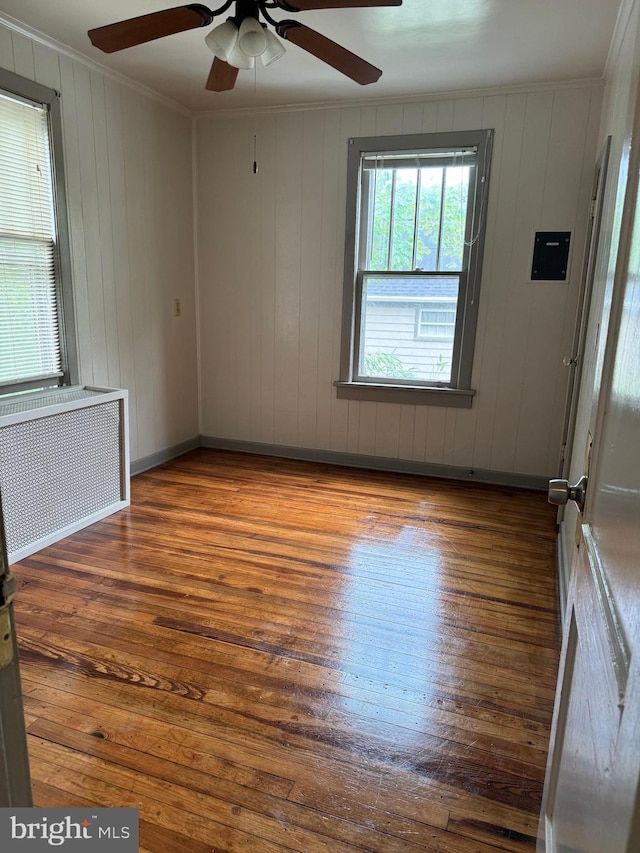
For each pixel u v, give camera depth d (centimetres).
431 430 407
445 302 388
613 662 57
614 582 62
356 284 406
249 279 433
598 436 87
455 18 261
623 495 61
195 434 469
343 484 388
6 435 255
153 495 359
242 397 455
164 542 291
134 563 268
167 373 424
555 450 380
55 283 317
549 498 100
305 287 418
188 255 435
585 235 349
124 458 332
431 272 385
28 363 307
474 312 380
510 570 269
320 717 174
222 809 142
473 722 173
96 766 154
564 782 89
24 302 300
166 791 147
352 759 158
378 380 416
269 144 405
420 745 164
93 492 312
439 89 351
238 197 422
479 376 388
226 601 237
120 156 354
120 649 204
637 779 43
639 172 72
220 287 442
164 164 396
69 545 286
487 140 356
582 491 98
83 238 332
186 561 271
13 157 284
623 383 69
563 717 100
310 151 396
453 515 336
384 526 317
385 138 376
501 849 133
